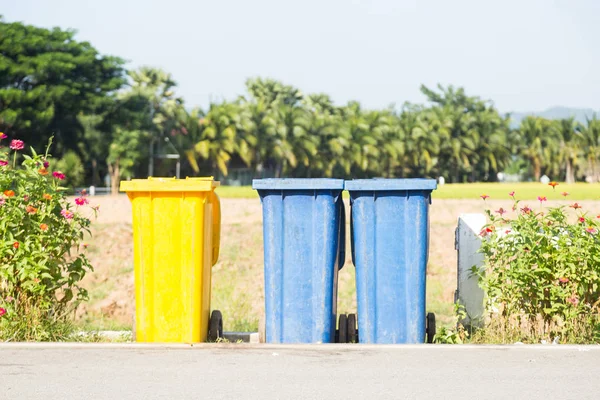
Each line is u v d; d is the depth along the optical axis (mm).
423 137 163750
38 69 101062
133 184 8805
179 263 8836
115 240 22141
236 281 16312
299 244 8945
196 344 8500
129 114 109688
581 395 6582
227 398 6477
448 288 15461
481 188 83375
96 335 9336
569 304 8867
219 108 134625
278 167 149500
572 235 9086
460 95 176625
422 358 7977
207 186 8758
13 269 8953
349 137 152250
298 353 8211
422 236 8945
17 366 7609
